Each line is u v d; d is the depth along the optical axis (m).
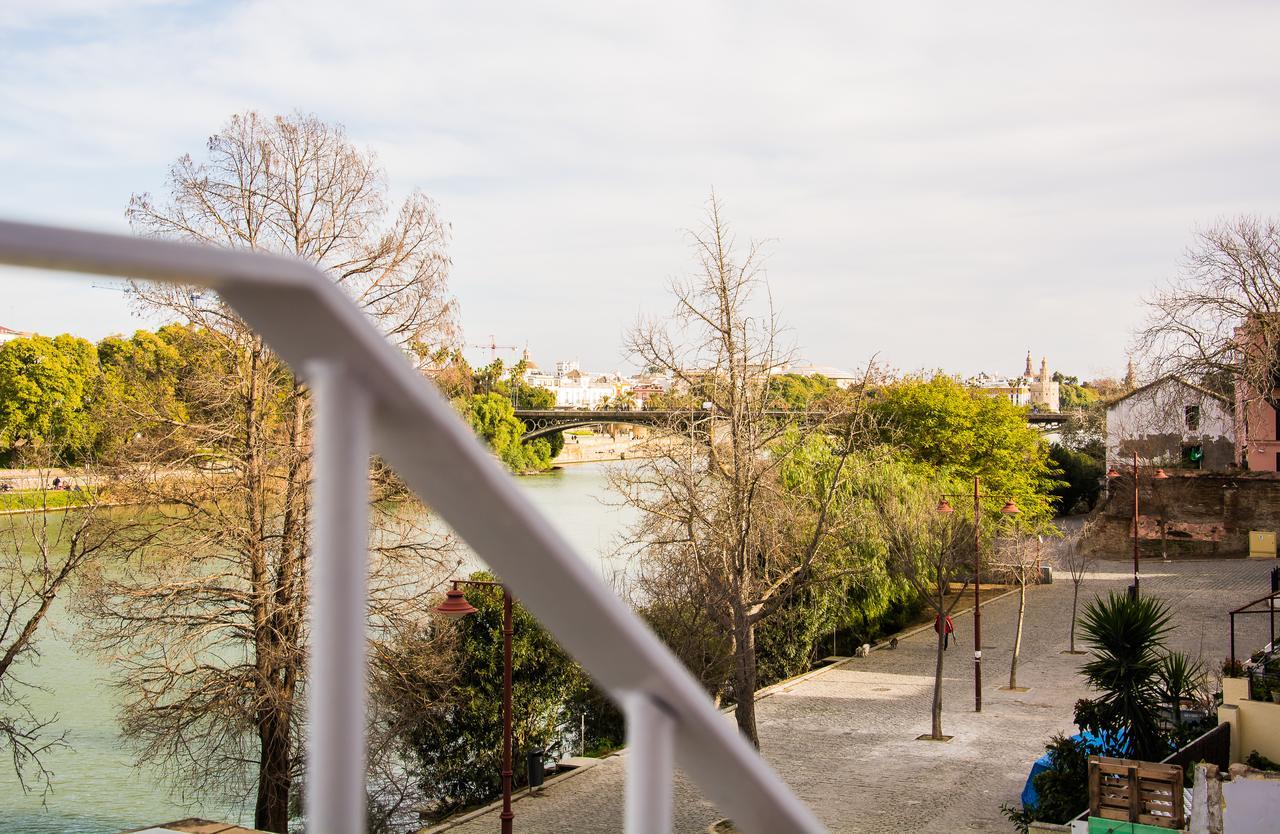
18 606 22.19
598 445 154.12
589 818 21.97
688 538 23.17
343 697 0.88
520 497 0.90
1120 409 61.59
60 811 21.73
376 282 23.16
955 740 26.72
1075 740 18.38
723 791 1.11
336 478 0.85
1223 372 50.06
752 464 22.45
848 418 25.72
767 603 23.02
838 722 28.91
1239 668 19.78
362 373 0.84
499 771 25.12
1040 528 54.81
